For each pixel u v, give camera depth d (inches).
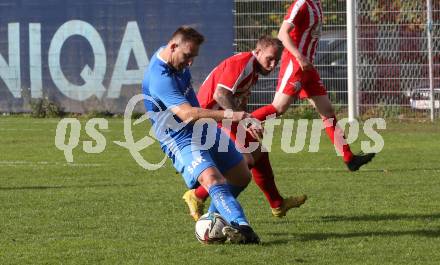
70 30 2326.5
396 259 705.0
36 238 804.0
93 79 2315.5
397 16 2036.2
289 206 905.5
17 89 2365.9
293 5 1136.8
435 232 815.7
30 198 1045.8
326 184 1146.0
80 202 1011.9
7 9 2361.0
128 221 889.5
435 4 2016.5
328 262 695.7
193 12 2234.3
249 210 959.6
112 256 724.0
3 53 2364.7
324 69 2130.9
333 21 2130.9
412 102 2033.7
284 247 753.0
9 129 2015.3
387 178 1190.9
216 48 2217.0
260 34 2185.0
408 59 2036.2
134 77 2292.1
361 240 781.3
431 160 1389.0
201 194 864.3
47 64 2345.0
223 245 761.0
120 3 2288.4
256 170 898.1
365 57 2049.7
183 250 744.3
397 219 883.4
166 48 770.2
